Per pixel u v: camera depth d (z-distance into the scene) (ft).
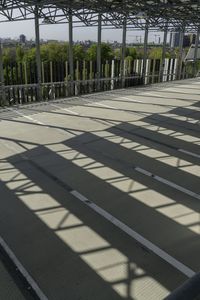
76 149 27.20
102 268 12.55
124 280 11.89
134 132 33.01
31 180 20.77
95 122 36.73
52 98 52.54
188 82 81.00
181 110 44.57
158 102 50.85
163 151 27.22
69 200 18.17
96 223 15.84
